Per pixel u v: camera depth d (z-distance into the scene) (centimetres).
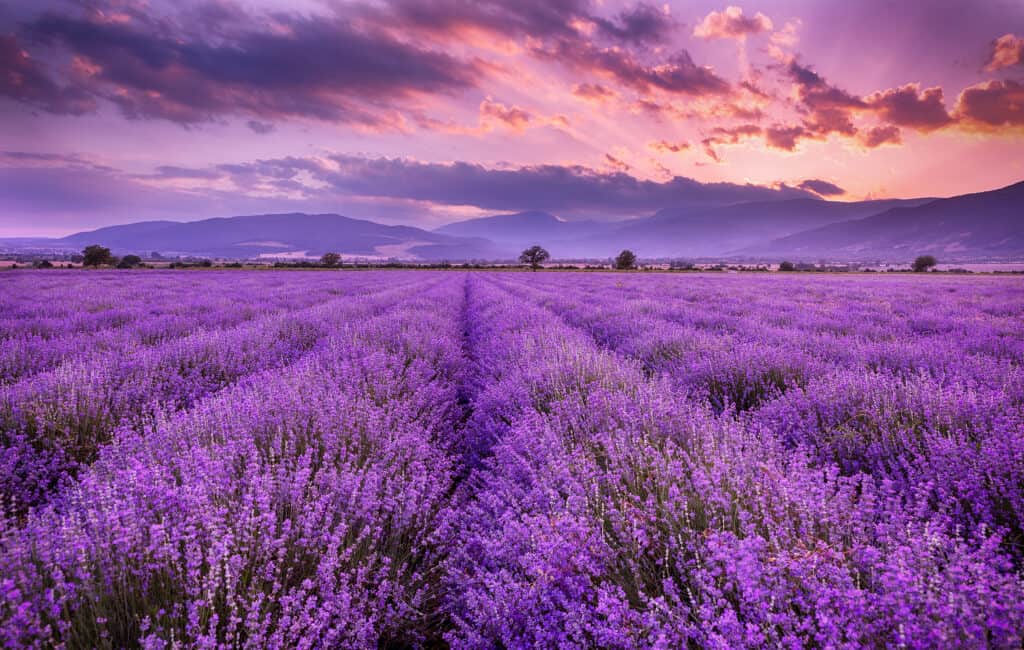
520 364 620
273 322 1027
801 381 527
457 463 449
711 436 314
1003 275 6119
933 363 597
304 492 288
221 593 199
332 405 403
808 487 235
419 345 809
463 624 215
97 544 204
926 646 142
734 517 234
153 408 471
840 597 164
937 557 175
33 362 654
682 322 1150
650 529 231
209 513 222
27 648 157
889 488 261
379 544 278
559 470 289
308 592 230
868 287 2731
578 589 201
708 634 162
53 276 3456
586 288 2800
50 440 398
